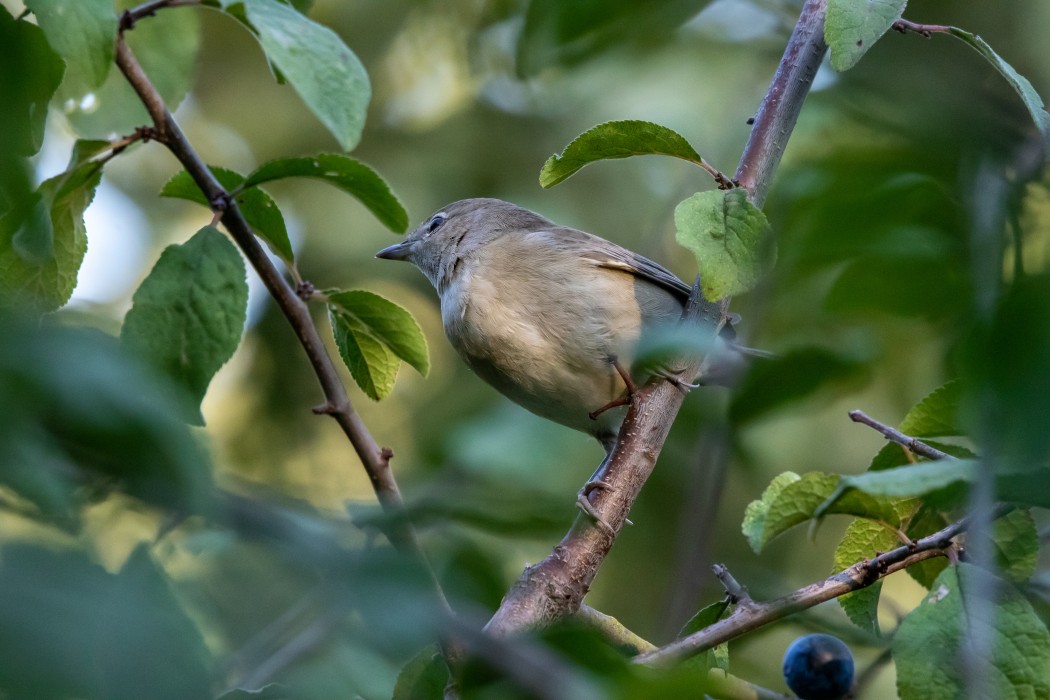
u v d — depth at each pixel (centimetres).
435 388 1514
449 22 1588
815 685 655
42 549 237
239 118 1647
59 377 229
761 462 1153
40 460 230
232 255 564
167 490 241
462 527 555
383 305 672
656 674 319
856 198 496
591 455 1116
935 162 515
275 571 290
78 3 424
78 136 695
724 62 1406
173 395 263
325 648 448
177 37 725
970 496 412
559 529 516
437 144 1600
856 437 1203
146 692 234
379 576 269
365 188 621
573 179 1596
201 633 252
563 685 294
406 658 298
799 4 1349
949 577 502
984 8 993
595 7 898
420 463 1040
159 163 1681
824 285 674
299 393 1509
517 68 927
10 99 355
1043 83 955
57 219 560
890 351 754
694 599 945
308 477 1477
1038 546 579
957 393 568
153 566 257
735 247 545
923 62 838
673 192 1398
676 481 1270
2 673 216
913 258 493
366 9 1587
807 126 821
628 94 1429
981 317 281
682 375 681
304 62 447
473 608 482
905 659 491
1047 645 491
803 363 688
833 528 1347
